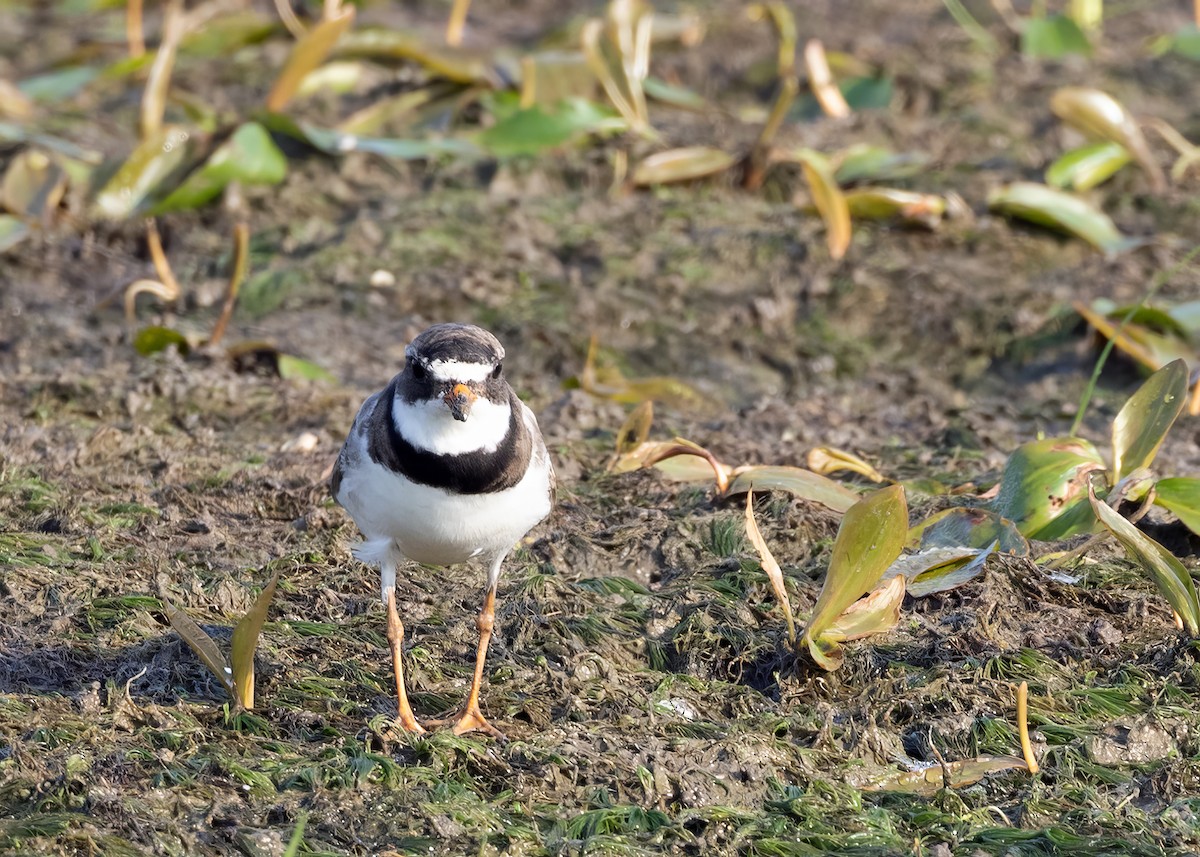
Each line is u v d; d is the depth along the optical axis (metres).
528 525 8.23
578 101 18.09
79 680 8.75
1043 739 8.37
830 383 14.45
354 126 18.12
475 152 17.61
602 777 7.90
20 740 7.93
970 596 9.70
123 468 11.70
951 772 8.09
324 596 9.80
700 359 14.70
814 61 19.16
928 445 12.73
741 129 18.88
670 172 17.23
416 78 19.72
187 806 7.51
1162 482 10.38
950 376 14.57
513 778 7.89
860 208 16.45
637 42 18.97
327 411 12.85
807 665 8.93
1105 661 9.16
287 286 15.24
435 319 14.99
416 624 9.54
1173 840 7.50
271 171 16.92
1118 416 10.55
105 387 13.02
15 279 15.39
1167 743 8.37
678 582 10.08
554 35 20.75
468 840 7.36
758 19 22.14
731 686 8.90
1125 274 15.57
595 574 10.31
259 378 13.53
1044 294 15.11
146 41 21.89
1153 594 9.80
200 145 17.23
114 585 9.79
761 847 7.38
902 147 18.52
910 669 9.01
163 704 8.52
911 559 9.64
